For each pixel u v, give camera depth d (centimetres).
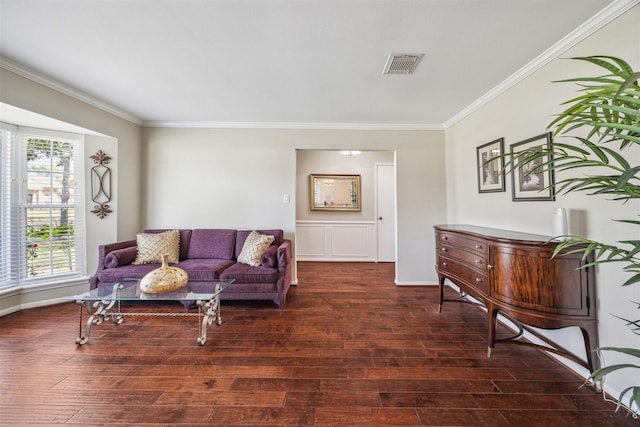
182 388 170
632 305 153
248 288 300
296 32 185
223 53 211
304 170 570
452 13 167
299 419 146
